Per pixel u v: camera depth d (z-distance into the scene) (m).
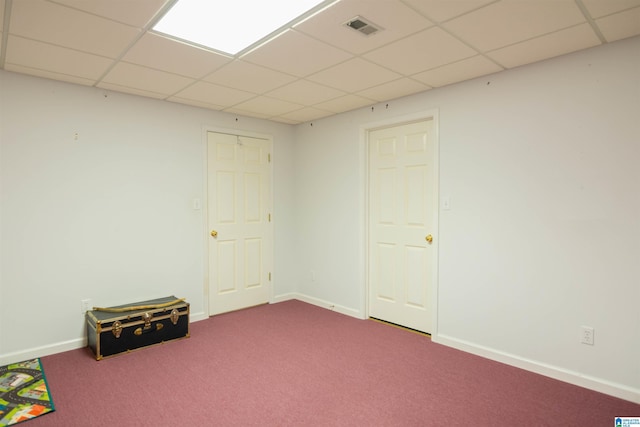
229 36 2.19
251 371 2.72
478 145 2.96
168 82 3.03
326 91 3.28
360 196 3.90
